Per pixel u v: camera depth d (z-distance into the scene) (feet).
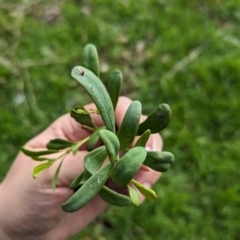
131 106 0.80
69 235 1.50
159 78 2.17
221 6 2.34
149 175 1.43
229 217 1.93
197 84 2.15
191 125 2.08
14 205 1.27
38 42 2.26
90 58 0.98
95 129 1.02
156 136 1.38
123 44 2.26
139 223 1.92
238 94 2.13
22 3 2.35
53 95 2.13
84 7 2.34
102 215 1.94
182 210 1.94
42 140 1.38
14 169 1.34
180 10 2.32
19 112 2.11
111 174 0.76
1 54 2.23
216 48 2.24
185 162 2.02
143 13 2.31
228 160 2.01
